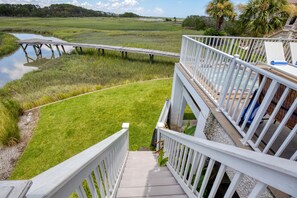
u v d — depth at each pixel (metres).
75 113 6.62
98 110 6.71
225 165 1.13
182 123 6.08
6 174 4.35
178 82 5.30
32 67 16.27
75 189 0.87
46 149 5.02
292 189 0.62
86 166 1.02
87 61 15.66
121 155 2.81
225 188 2.45
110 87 8.96
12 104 6.82
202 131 3.08
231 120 2.26
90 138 5.34
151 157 3.73
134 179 2.54
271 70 2.72
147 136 5.29
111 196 1.80
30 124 6.24
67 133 5.59
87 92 8.73
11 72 14.84
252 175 0.83
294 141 2.12
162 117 4.82
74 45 18.19
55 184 0.63
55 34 32.97
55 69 13.67
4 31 38.53
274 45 3.36
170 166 2.85
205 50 3.29
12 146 5.23
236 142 1.96
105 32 34.50
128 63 14.90
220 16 14.13
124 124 3.51
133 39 26.17
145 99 7.36
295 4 10.27
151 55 14.75
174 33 31.30
